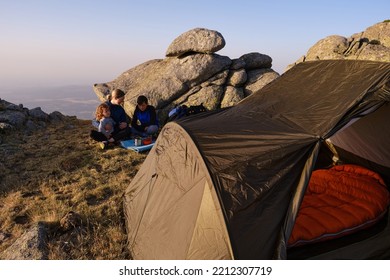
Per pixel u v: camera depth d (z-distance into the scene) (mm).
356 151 7250
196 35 14047
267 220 3617
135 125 10820
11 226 6023
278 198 3750
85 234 5559
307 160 3980
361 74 5379
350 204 5422
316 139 4031
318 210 5289
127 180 7914
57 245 5191
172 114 11352
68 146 10516
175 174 4812
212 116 6051
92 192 7199
